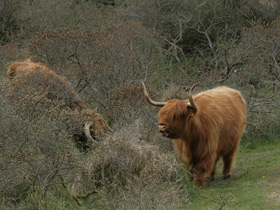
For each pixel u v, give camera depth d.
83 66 22.91
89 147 17.16
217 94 16.98
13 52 25.69
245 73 26.44
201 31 36.12
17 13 36.22
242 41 29.05
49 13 33.91
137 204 12.81
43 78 18.47
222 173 17.86
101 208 13.87
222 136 16.56
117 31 25.89
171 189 14.00
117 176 15.62
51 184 13.88
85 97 22.58
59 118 14.32
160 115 15.16
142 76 25.28
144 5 36.19
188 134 15.48
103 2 41.00
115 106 19.59
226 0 37.44
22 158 12.88
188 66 30.70
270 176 16.89
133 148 15.96
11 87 15.91
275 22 28.66
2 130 13.12
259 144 23.06
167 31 36.59
